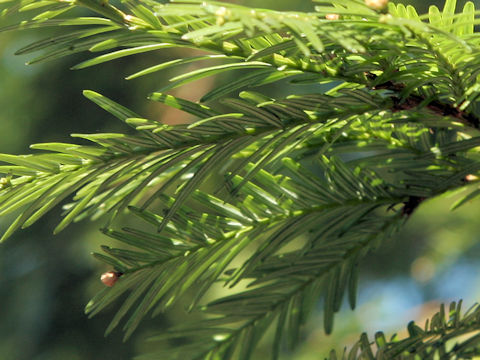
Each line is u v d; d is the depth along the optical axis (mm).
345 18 736
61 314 1894
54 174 761
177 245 791
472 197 798
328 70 755
